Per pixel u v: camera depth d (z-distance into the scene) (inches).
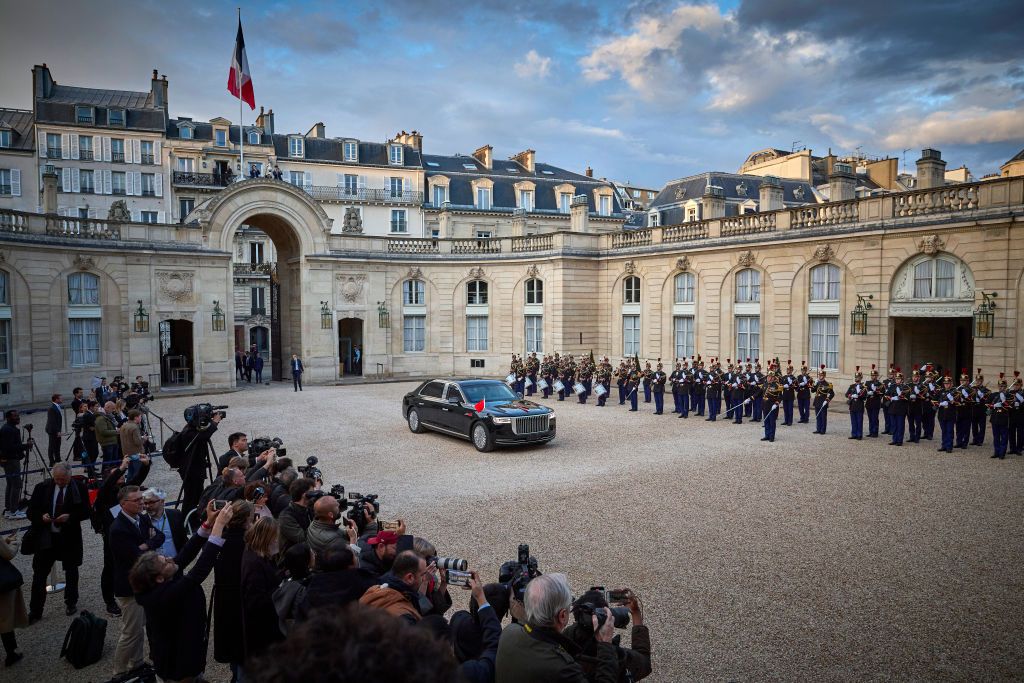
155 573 226.8
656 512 498.0
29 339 1131.3
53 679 291.0
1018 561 390.3
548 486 581.3
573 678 157.9
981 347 850.1
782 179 2011.6
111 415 658.2
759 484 570.3
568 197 2346.2
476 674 174.6
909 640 304.5
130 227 1275.8
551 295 1423.5
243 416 1012.5
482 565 402.0
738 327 1179.9
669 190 2080.5
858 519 470.6
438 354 1571.1
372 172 2224.4
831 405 1019.3
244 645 226.7
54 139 2025.1
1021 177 808.3
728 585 366.6
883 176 2089.1
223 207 1365.7
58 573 422.6
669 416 991.6
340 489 338.3
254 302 2417.6
